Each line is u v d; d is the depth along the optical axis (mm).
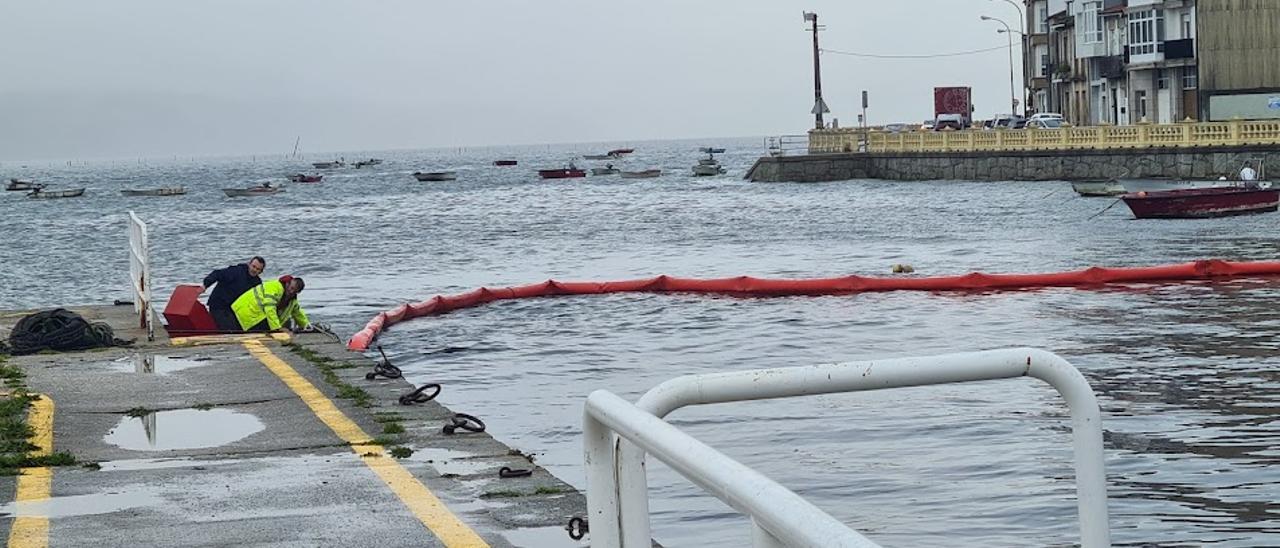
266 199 119188
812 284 31859
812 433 15305
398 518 8547
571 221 70062
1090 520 4297
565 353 23922
